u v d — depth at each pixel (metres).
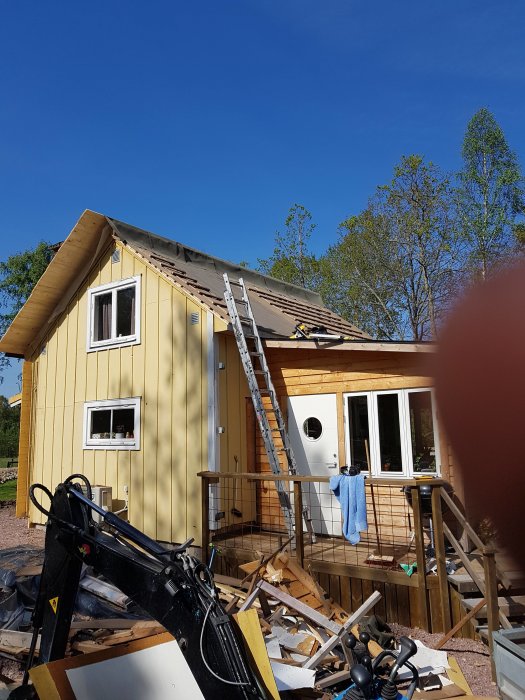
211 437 9.29
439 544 6.39
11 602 6.16
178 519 9.51
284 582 6.35
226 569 8.16
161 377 10.20
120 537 3.82
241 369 10.20
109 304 11.60
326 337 8.92
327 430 9.34
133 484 10.29
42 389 12.62
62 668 3.47
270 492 9.88
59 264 11.45
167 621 3.22
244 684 2.92
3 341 12.68
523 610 5.83
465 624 6.13
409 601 6.55
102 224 11.04
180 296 10.17
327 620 5.50
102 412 11.32
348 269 30.77
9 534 11.57
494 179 25.48
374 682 3.51
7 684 4.89
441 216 26.80
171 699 3.53
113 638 5.48
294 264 35.03
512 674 3.86
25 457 13.02
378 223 28.83
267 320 11.06
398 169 27.80
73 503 3.94
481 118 25.75
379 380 8.85
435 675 5.02
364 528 6.79
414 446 8.40
